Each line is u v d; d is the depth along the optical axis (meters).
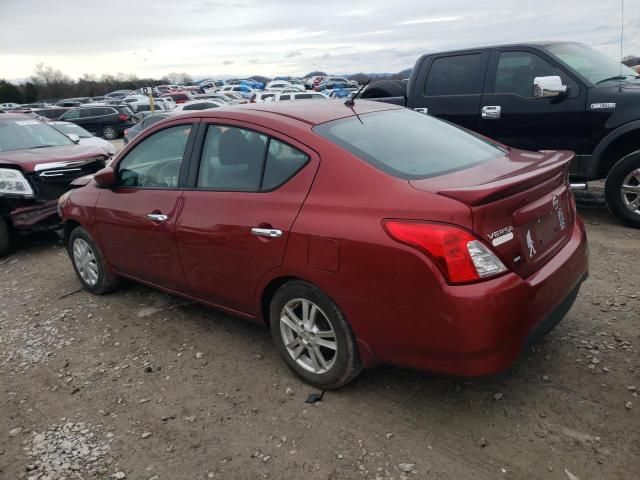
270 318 3.36
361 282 2.74
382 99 7.70
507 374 3.25
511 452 2.63
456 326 2.49
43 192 6.82
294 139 3.18
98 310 4.74
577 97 5.98
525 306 2.59
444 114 7.00
